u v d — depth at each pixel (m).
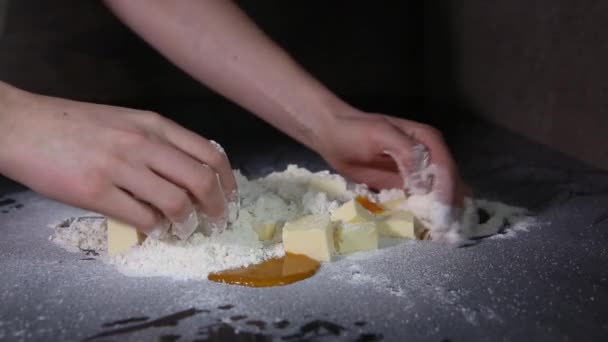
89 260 0.56
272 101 0.67
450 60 1.02
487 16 0.92
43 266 0.55
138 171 0.52
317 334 0.48
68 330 0.48
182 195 0.52
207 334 0.48
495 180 0.72
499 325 0.48
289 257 0.56
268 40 0.68
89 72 1.06
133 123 0.53
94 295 0.52
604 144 0.75
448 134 0.88
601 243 0.58
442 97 1.06
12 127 0.53
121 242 0.56
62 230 0.61
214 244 0.56
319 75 1.12
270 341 0.47
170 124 0.54
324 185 0.64
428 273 0.54
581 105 0.77
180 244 0.55
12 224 0.63
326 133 0.65
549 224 0.62
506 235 0.60
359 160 0.65
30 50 1.03
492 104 0.93
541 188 0.70
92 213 0.65
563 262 0.56
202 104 1.03
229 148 0.83
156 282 0.53
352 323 0.48
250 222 0.58
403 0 1.10
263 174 0.74
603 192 0.69
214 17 0.68
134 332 0.48
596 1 0.74
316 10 1.10
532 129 0.85
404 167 0.61
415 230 0.60
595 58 0.75
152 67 1.08
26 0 1.02
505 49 0.89
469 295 0.51
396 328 0.48
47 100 0.55
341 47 1.12
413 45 1.12
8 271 0.55
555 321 0.49
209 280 0.53
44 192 0.53
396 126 0.64
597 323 0.49
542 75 0.83
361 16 1.11
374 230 0.57
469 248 0.58
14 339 0.47
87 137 0.52
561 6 0.79
